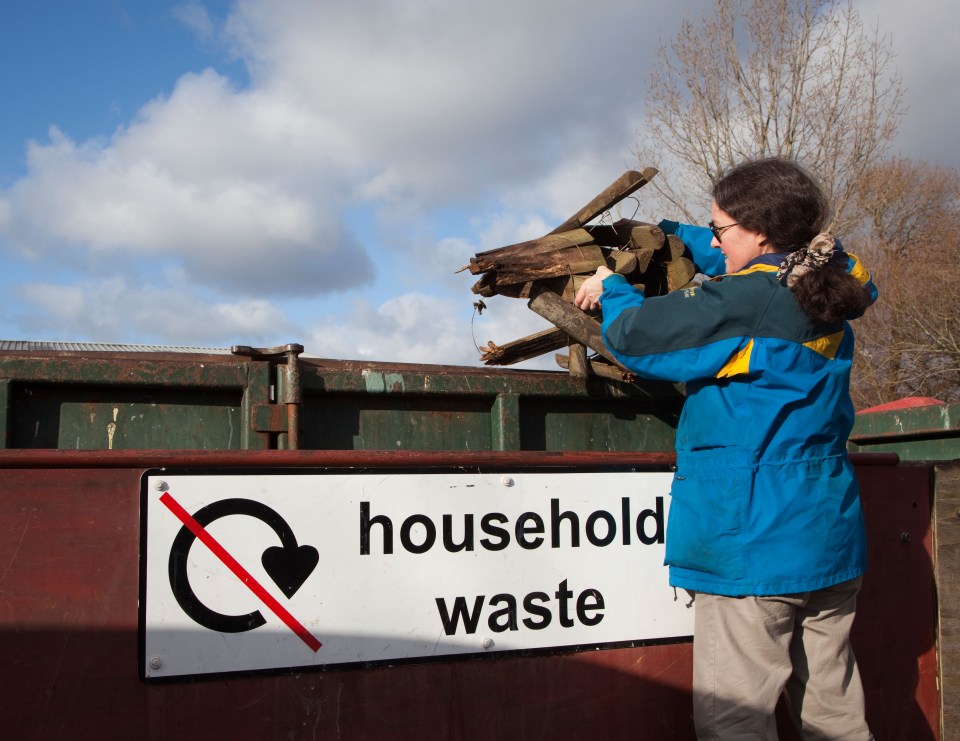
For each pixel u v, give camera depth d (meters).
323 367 2.28
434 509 2.08
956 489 2.75
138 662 1.81
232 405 2.22
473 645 2.09
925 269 19.30
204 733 1.85
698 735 2.06
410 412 2.40
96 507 1.82
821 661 2.14
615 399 2.65
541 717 2.14
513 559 2.15
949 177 21.36
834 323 2.00
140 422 2.13
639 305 2.10
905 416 3.27
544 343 2.81
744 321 1.97
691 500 2.06
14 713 1.72
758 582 1.94
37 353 2.02
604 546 2.26
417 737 2.01
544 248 2.50
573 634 2.20
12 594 1.74
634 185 2.48
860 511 2.10
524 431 2.54
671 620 2.32
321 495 1.98
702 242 2.68
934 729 2.65
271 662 1.91
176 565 1.86
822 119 14.19
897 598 2.63
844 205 14.30
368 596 2.00
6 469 1.77
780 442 1.98
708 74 14.45
